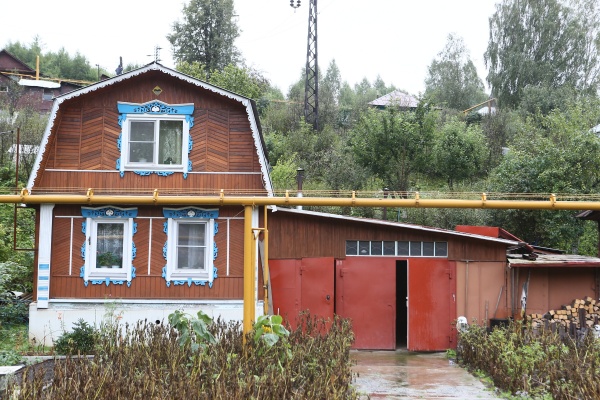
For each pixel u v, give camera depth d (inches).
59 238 663.8
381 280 713.6
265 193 665.0
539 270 717.3
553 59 2070.6
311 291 705.0
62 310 650.8
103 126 669.9
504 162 1122.7
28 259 837.8
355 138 1375.5
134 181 667.4
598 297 714.2
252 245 478.0
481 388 498.9
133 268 663.8
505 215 1058.7
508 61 2071.9
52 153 664.4
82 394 318.3
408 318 706.2
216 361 390.6
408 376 551.5
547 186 1032.8
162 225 669.3
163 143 674.2
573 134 1127.6
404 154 1336.1
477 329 610.5
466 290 713.0
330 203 571.8
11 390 327.3
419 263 713.6
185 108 671.1
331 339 488.7
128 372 378.0
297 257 708.0
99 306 656.4
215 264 667.4
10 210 983.6
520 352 509.4
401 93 2118.6
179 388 323.3
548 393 446.0
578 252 1033.5
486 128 1637.6
